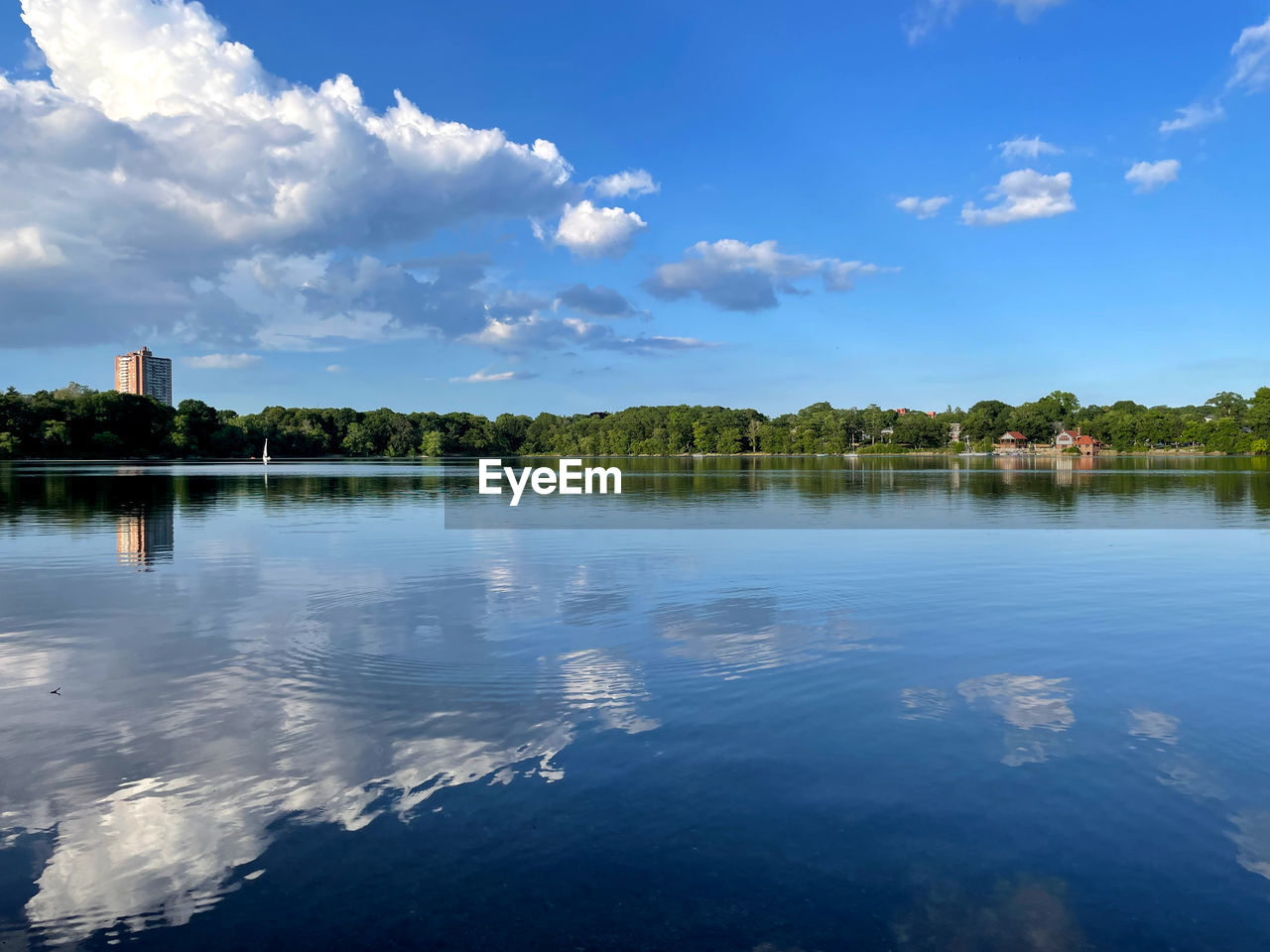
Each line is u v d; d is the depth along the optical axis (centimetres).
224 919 513
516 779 707
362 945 486
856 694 946
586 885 547
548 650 1150
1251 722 852
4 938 494
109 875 563
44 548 2303
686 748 779
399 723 848
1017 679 1008
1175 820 636
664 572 1897
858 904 525
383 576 1828
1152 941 490
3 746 785
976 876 559
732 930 498
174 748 779
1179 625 1322
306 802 666
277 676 1014
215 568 1934
